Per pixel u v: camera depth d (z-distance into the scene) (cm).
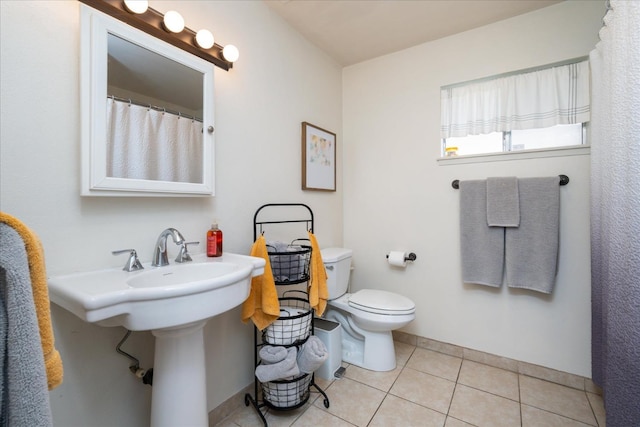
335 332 181
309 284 161
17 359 39
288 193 191
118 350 105
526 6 176
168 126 117
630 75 88
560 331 173
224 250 146
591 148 149
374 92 239
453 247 207
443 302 210
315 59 218
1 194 81
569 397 160
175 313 81
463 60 202
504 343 189
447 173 209
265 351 139
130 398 110
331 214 238
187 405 99
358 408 150
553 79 177
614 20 104
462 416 145
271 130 176
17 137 83
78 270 96
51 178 90
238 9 154
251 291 136
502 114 190
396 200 230
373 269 241
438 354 208
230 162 150
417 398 158
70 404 95
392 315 171
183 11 126
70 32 93
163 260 110
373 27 196
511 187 179
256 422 141
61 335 92
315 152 215
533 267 174
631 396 86
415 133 221
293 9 177
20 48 83
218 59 137
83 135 93
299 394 146
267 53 173
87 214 98
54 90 90
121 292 76
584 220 167
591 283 153
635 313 85
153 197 117
